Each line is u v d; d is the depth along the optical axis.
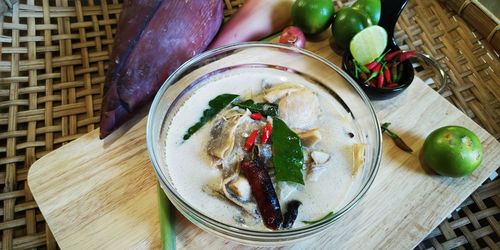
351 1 0.50
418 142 0.39
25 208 0.35
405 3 0.43
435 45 0.47
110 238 0.32
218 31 0.45
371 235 0.34
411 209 0.35
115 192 0.34
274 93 0.36
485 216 0.38
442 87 0.43
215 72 0.39
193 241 0.33
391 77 0.42
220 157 0.33
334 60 0.44
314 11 0.43
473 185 0.37
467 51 0.47
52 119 0.39
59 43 0.43
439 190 0.36
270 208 0.30
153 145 0.32
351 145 0.35
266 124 0.34
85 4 0.46
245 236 0.29
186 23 0.40
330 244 0.33
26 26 0.43
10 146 0.37
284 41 0.43
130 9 0.40
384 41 0.42
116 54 0.38
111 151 0.36
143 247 0.32
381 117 0.40
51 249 0.34
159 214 0.33
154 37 0.39
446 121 0.40
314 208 0.32
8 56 0.42
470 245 0.36
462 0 0.48
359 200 0.30
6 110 0.39
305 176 0.33
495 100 0.44
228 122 0.34
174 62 0.40
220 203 0.32
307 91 0.37
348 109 0.38
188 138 0.35
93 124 0.40
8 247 0.33
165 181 0.30
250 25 0.44
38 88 0.40
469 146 0.35
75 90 0.41
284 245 0.32
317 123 0.36
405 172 0.37
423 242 0.36
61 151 0.36
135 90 0.37
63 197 0.34
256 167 0.31
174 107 0.36
